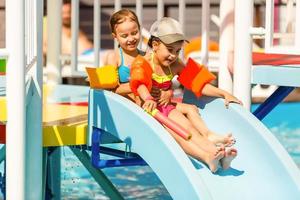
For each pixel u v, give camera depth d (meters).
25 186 6.88
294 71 8.55
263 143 7.57
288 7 10.23
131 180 11.91
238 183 7.27
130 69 7.55
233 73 9.10
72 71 11.20
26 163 7.14
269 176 7.38
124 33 7.75
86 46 20.62
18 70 6.62
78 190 11.35
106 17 20.59
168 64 7.58
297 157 13.72
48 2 11.34
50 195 9.55
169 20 7.53
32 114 7.22
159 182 11.78
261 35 8.70
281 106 18.12
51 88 11.16
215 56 17.09
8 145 6.69
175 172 6.80
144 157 7.09
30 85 7.20
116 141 7.75
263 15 20.34
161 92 7.69
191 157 7.56
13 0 6.57
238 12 8.68
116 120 7.32
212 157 7.19
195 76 7.97
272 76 8.69
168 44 7.44
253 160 7.56
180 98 9.21
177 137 7.40
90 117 7.58
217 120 7.99
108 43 20.55
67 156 13.10
